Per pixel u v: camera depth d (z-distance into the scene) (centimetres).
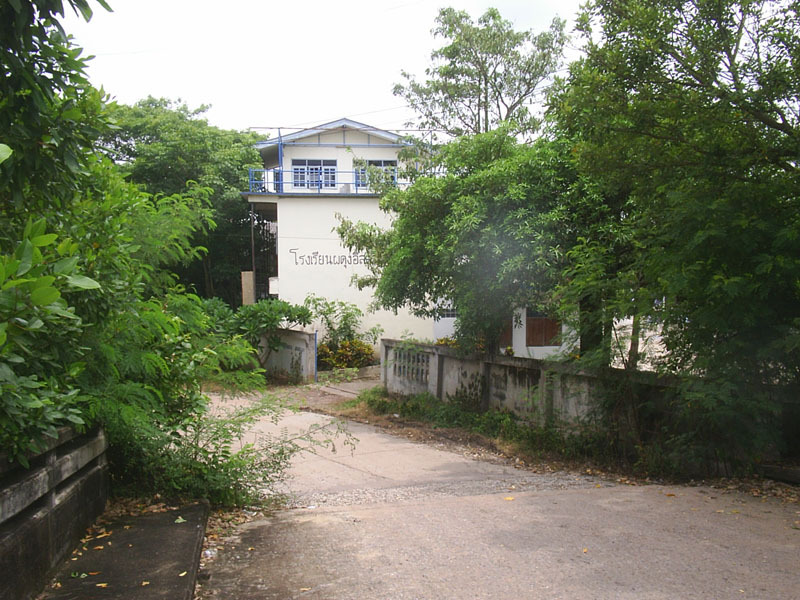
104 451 485
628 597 347
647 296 678
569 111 682
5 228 364
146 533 435
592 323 785
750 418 616
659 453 717
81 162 419
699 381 628
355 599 356
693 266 596
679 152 630
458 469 815
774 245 560
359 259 2172
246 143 2819
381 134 2719
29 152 354
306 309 2033
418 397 1287
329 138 2738
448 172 1099
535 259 905
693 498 568
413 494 677
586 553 421
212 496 577
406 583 377
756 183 593
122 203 502
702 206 581
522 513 536
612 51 643
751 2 588
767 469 623
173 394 563
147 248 559
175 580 348
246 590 375
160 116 2616
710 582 366
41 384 297
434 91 2169
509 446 923
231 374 616
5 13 323
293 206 2169
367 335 2130
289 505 624
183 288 623
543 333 1983
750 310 578
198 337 609
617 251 878
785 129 591
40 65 356
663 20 611
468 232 952
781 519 491
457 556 423
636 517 509
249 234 2847
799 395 609
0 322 254
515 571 391
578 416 861
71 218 424
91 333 427
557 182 926
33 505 342
